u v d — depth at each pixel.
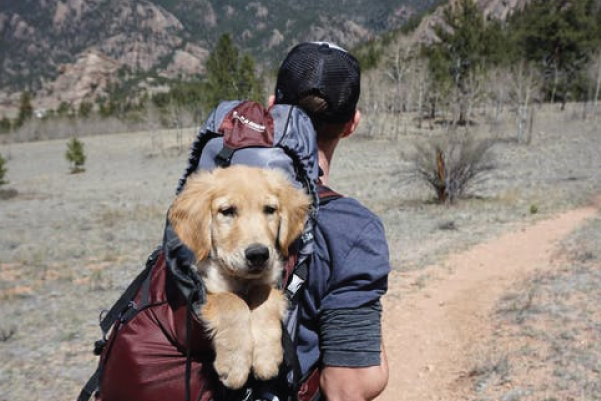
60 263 18.66
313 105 2.59
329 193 2.42
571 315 10.84
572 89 90.94
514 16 121.38
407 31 182.12
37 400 8.62
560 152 48.72
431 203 27.78
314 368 2.35
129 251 20.50
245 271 2.27
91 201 39.53
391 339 11.05
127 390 2.21
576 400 7.66
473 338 10.55
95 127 123.44
